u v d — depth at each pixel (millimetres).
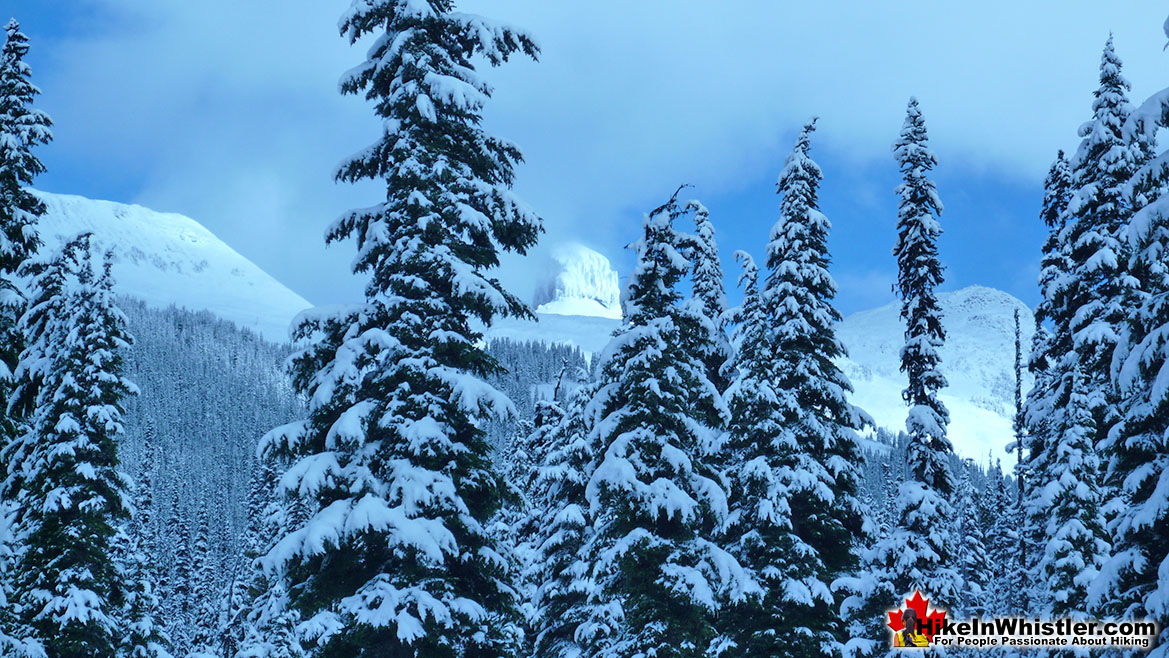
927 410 30344
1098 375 28938
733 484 29375
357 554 19328
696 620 24672
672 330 25750
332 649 18812
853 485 29750
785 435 28625
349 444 19266
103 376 32062
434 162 20625
